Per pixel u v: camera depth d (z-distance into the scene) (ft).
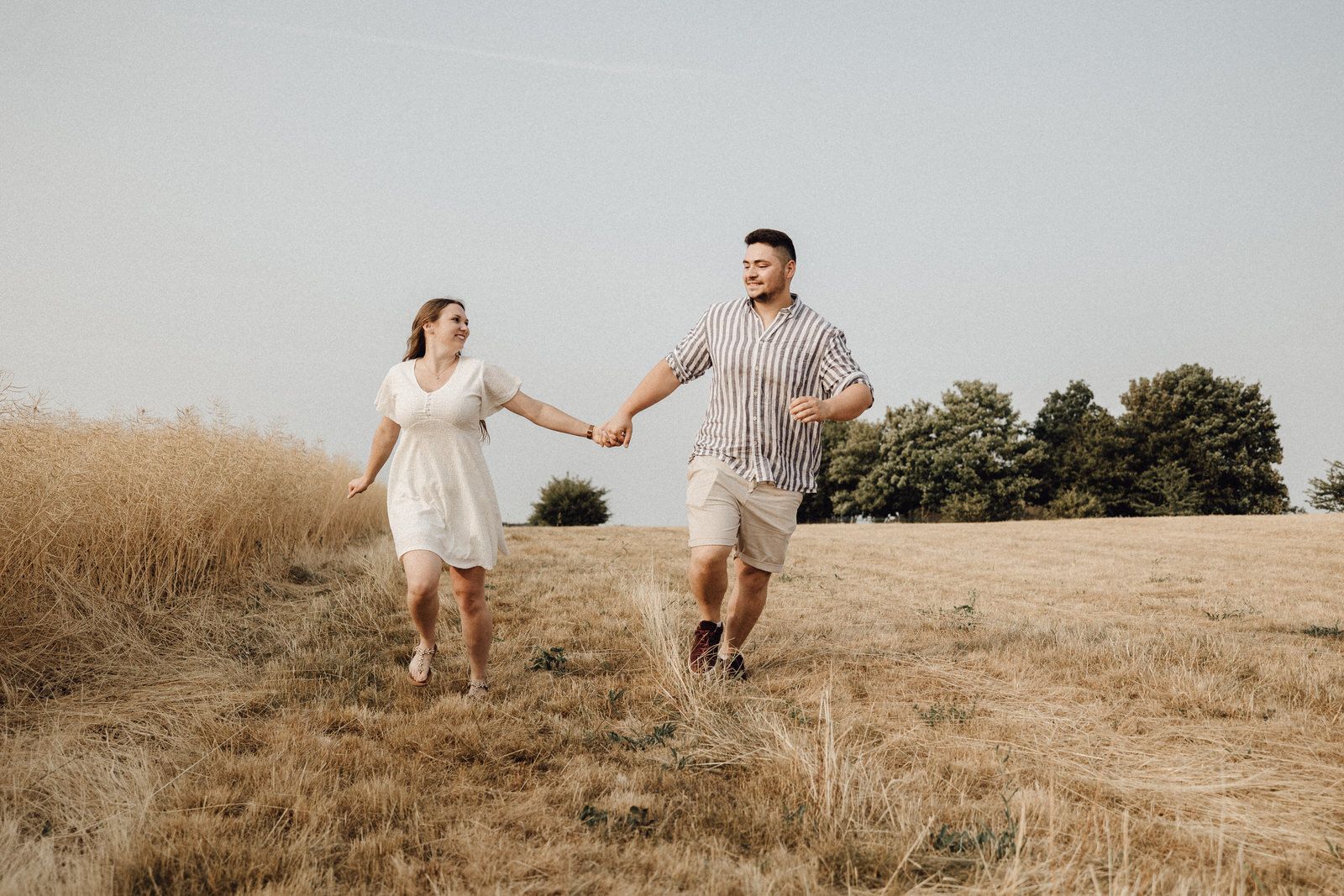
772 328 12.98
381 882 6.87
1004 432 164.04
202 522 19.20
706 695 12.01
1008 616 20.85
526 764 9.70
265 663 14.56
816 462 13.65
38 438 16.17
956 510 150.71
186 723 10.95
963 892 6.72
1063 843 7.62
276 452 26.12
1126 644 15.53
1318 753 10.00
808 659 15.05
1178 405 148.87
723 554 12.98
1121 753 10.05
